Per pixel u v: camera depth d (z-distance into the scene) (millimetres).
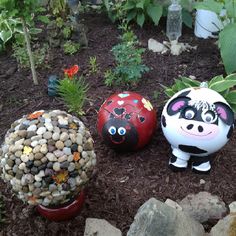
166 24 1556
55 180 720
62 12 1507
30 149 718
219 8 1289
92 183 943
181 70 1330
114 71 1255
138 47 1449
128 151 1008
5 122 1140
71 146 731
